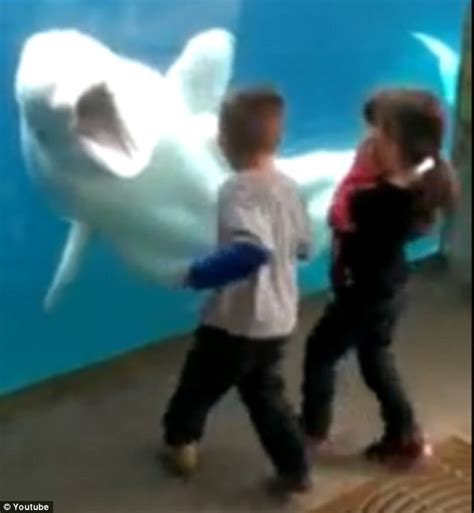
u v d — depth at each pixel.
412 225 2.73
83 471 2.98
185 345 3.54
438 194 2.71
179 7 3.03
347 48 3.53
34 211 3.03
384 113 2.67
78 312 3.28
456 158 3.99
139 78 2.95
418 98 2.70
